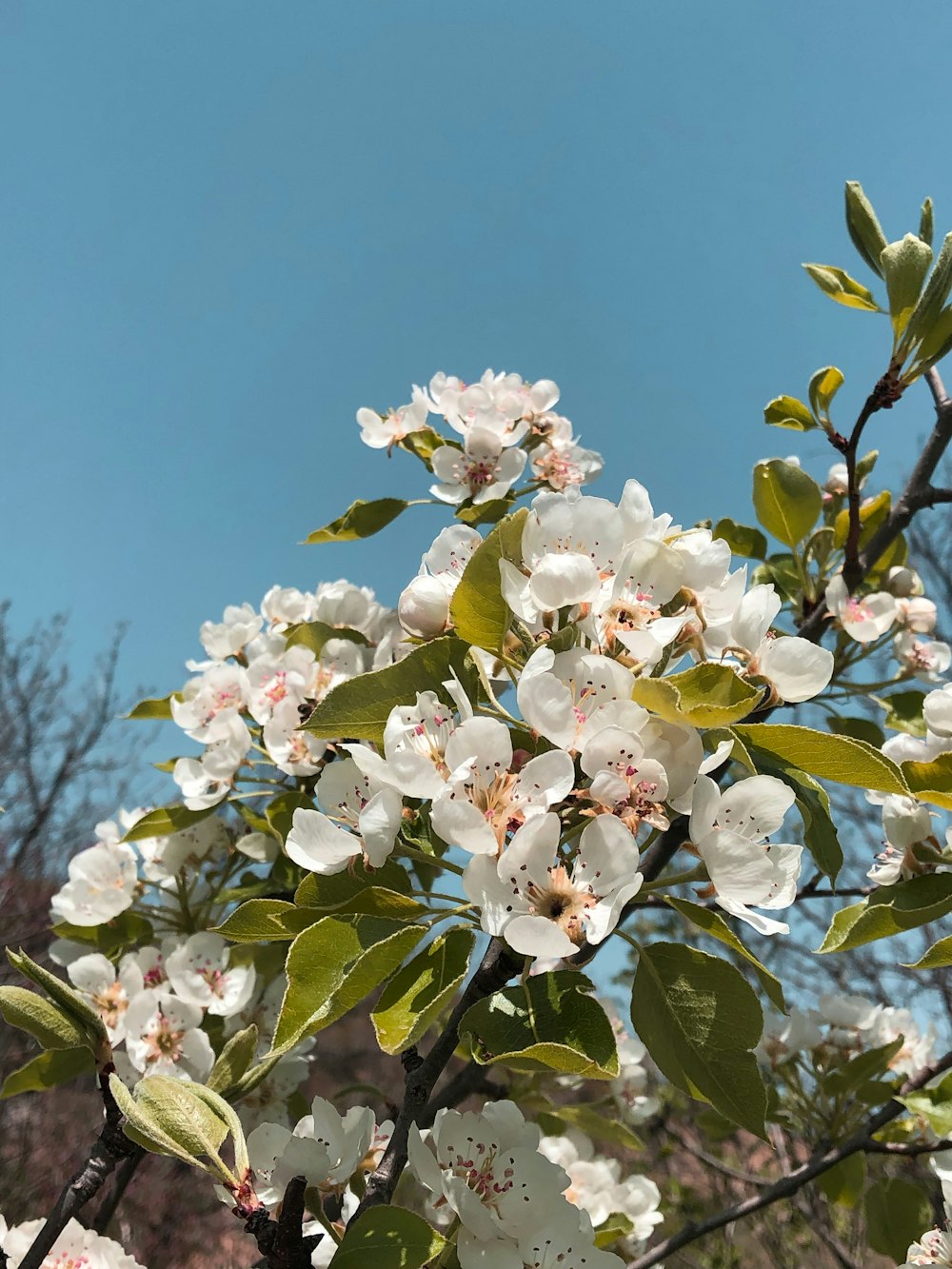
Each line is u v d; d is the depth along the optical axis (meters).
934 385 0.45
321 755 0.39
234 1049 0.30
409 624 0.27
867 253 0.42
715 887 0.22
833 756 0.23
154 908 0.43
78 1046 0.27
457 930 0.22
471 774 0.22
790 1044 0.43
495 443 0.43
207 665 0.46
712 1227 0.39
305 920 0.23
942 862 0.32
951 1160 0.37
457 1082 0.39
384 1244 0.21
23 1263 0.26
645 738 0.22
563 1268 0.23
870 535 0.47
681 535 0.26
